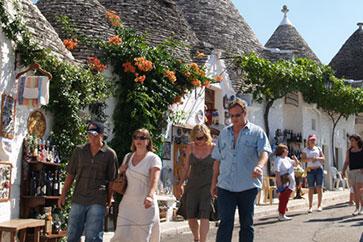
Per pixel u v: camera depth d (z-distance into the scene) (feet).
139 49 35.94
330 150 72.74
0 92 23.48
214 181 19.69
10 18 24.53
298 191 54.13
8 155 23.68
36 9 29.86
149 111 35.96
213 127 47.67
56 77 27.37
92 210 19.10
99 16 37.86
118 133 35.17
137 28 42.47
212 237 28.37
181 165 41.60
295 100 64.80
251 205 18.01
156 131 37.11
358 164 34.96
